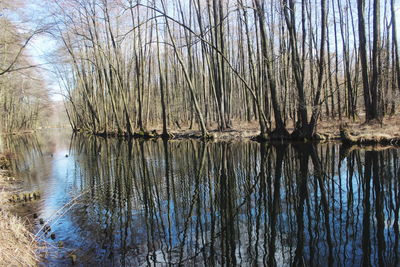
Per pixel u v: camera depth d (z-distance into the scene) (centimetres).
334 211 657
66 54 3362
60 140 3322
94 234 596
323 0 1461
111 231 609
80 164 1505
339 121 2016
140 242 552
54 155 1938
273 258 471
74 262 483
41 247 536
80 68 4350
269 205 721
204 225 622
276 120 1762
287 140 1725
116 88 3375
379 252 471
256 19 2091
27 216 718
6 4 1565
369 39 2142
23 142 3372
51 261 491
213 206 740
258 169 1121
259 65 2247
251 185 909
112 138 2942
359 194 759
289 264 449
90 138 3192
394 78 2138
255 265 453
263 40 1708
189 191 889
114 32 3219
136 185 1001
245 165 1206
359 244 502
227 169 1160
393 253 466
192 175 1102
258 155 1395
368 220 598
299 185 877
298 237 541
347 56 2372
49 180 1149
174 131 2814
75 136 3803
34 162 1675
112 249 527
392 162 1070
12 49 1795
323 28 1498
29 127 6294
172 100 3550
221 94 2247
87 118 4438
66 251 526
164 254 502
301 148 1479
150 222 651
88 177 1174
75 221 675
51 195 913
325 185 858
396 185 817
